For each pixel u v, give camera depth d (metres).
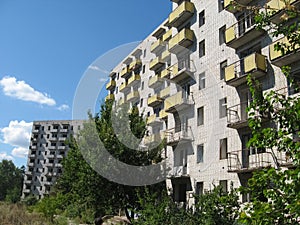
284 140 3.30
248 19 17.23
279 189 3.23
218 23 19.73
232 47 17.83
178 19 23.00
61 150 69.81
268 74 15.42
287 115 3.41
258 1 16.53
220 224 8.02
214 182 16.84
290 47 4.26
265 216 3.01
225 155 17.08
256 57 15.35
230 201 4.73
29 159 71.56
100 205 11.84
